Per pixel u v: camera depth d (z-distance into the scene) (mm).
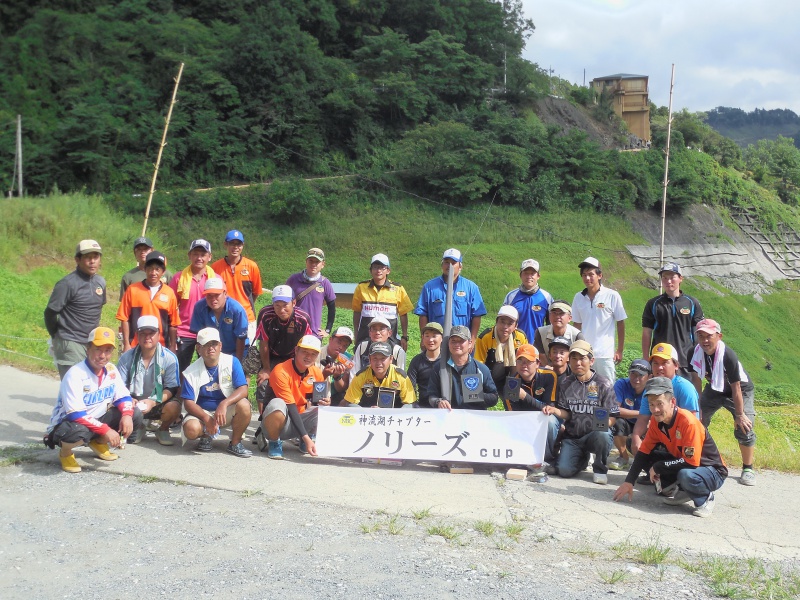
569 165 51875
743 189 60250
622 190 51469
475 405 7918
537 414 7664
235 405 7734
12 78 51062
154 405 7938
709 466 6676
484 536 5852
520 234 45438
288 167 50844
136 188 45906
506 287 38938
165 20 57438
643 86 71688
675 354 7520
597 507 6750
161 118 48312
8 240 24484
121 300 8922
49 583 4766
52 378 12055
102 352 7117
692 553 5773
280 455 7801
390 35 58812
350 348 13891
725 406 8273
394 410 7789
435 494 6816
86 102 48406
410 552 5422
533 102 62500
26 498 6371
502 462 7598
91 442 7410
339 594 4672
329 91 53656
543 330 8797
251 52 52125
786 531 6379
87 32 54594
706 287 47656
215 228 43469
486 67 59125
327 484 6945
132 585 4746
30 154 44656
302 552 5344
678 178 53938
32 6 58750
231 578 4867
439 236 43500
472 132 49938
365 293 9477
